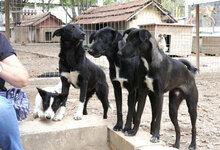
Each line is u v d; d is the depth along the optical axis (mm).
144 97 3324
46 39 17844
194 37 16703
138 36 3043
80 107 4020
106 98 4637
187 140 4098
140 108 3342
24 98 3076
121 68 3484
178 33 13391
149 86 3217
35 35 17844
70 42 3893
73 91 7129
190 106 3770
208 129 4539
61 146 3506
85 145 3621
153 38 3123
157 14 13695
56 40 18000
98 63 10422
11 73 2346
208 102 6324
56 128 3521
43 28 17547
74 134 3543
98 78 4477
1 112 2229
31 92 6691
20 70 2402
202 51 16531
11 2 12953
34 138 3355
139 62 3457
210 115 5305
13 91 2941
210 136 4230
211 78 9172
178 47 13555
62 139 3494
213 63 11922
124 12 13523
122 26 13164
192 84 3734
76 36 3844
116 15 13711
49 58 12945
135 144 3092
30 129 3477
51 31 17797
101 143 3688
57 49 16203
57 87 4664
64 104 3953
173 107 3719
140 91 3299
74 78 4051
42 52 14508
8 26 7641
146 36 2961
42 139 3396
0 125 2244
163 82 3195
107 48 3533
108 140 3699
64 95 3803
